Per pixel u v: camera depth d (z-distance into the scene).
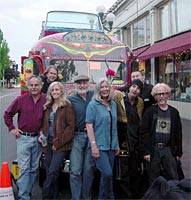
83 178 4.91
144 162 5.36
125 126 5.25
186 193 3.63
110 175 4.61
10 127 5.04
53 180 4.82
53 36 7.77
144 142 4.88
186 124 12.35
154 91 4.85
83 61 7.58
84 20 10.38
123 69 7.73
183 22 14.81
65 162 5.39
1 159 7.88
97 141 4.62
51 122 4.90
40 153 5.17
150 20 18.53
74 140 4.91
